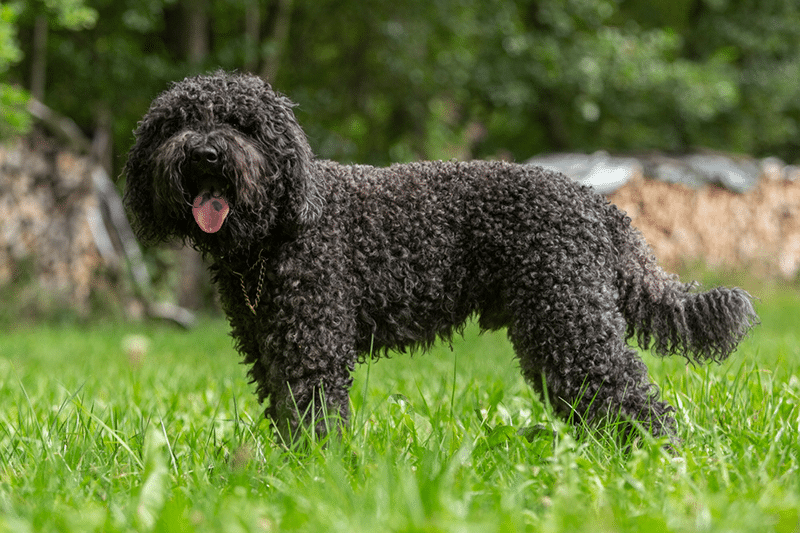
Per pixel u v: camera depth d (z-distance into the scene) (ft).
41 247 42.16
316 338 12.09
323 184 12.65
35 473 10.63
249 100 12.36
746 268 55.77
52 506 9.30
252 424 13.43
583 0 55.98
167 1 43.88
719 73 60.59
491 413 13.12
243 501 9.20
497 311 13.14
